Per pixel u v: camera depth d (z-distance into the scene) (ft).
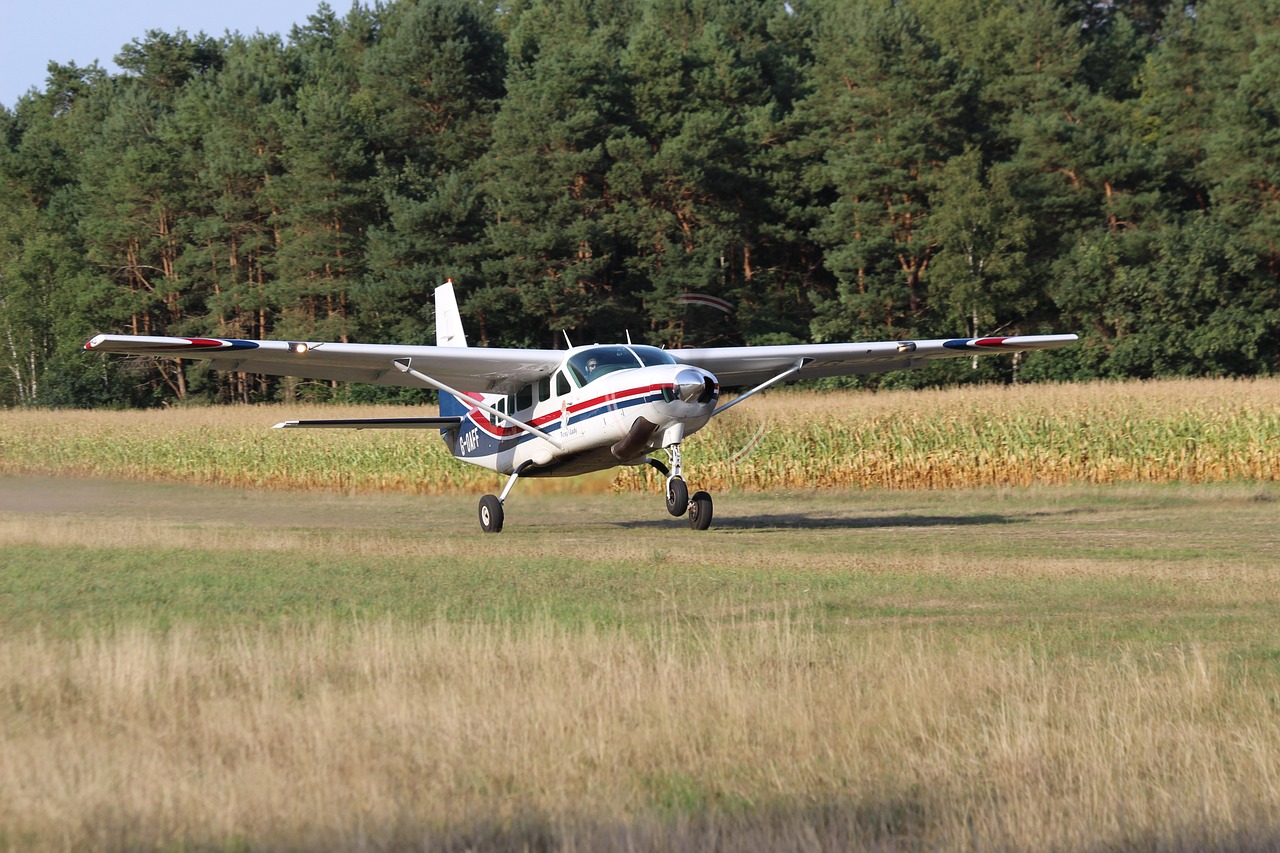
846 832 44.47
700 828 44.62
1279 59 556.92
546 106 595.47
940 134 588.91
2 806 46.70
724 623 88.17
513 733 55.93
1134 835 43.86
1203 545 145.48
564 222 581.94
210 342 160.15
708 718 58.03
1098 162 585.63
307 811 45.62
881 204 590.96
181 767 50.93
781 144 655.35
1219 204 564.30
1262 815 45.70
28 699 62.64
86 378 647.15
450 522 213.46
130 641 72.54
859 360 199.82
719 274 590.96
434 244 581.94
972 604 97.76
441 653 71.77
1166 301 508.94
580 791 48.96
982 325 563.48
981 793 48.93
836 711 59.21
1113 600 99.19
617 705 59.26
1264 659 73.41
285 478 339.36
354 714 58.23
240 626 85.30
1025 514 201.05
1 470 394.93
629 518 215.10
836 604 98.02
